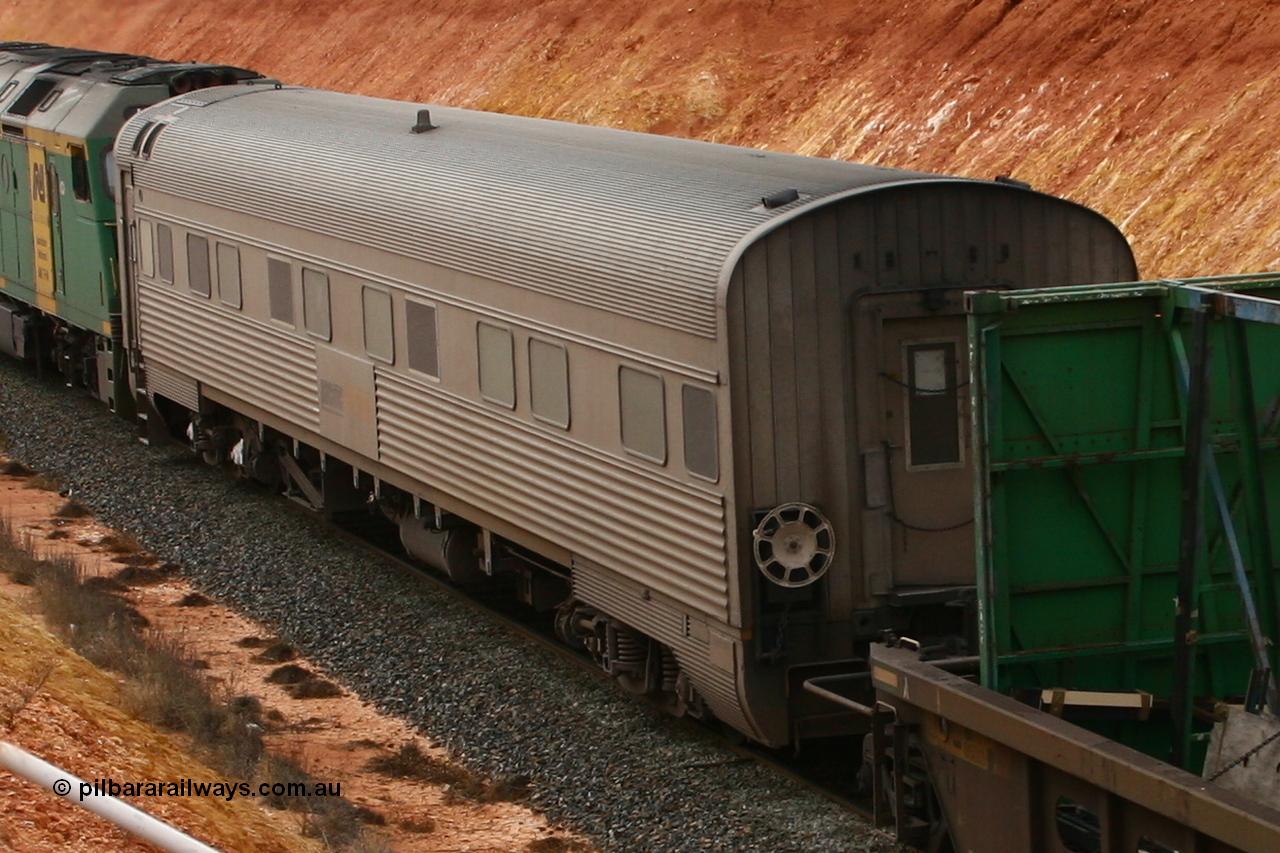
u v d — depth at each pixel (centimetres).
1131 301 2842
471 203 4134
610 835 3234
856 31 8894
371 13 12800
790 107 8888
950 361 3394
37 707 3088
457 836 3234
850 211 3303
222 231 5272
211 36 14600
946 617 3453
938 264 3372
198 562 5006
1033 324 2816
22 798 2597
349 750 3675
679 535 3453
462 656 4191
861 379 3338
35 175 6756
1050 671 2945
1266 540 2672
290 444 5416
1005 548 2848
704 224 3428
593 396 3688
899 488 3388
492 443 4094
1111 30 7512
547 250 3797
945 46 8244
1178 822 2367
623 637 3800
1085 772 2508
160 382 5872
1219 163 6519
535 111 10212
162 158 5647
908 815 3038
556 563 4219
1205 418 2627
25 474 5981
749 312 3256
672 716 3775
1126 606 2948
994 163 7494
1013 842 2731
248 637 4434
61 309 6681
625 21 10250
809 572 3325
